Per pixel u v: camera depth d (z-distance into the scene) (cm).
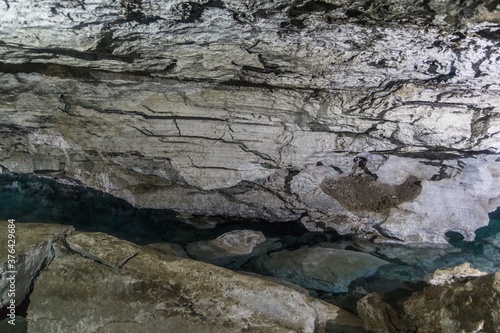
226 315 292
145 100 409
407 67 324
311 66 336
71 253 341
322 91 374
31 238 337
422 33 280
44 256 335
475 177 478
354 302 373
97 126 443
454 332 276
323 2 254
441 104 366
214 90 390
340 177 490
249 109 405
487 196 503
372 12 261
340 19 273
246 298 306
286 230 508
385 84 352
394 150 433
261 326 287
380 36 289
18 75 388
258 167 455
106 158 476
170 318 290
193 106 409
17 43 319
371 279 411
